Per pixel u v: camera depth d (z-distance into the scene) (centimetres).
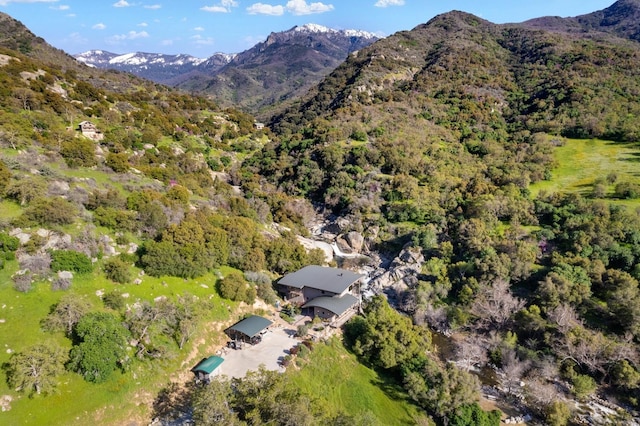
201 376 4100
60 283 4172
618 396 4494
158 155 9225
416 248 7600
